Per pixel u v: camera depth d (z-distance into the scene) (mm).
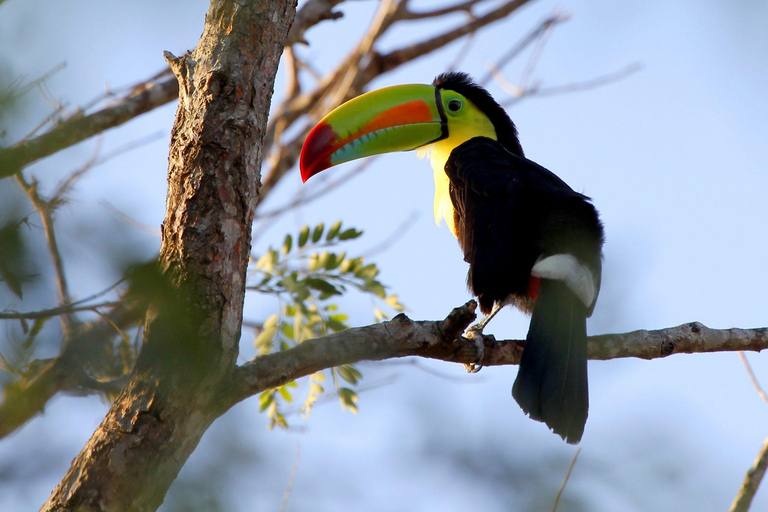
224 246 7367
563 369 9586
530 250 10969
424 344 8547
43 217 5223
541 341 9797
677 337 10008
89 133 11492
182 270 7266
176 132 7688
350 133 13141
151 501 6738
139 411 6734
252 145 7664
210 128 7508
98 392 6992
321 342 7965
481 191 11461
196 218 7367
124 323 6695
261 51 7809
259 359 7621
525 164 12047
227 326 7285
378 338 8258
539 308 10102
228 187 7473
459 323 8500
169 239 7418
